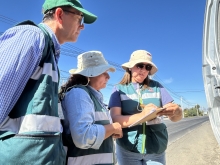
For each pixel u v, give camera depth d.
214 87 1.89
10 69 1.04
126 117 2.00
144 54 2.31
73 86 1.67
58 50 1.37
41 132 1.09
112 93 2.32
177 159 5.91
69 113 1.50
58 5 1.42
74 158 1.51
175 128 15.61
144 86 2.29
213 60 1.93
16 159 1.03
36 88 1.14
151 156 2.13
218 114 1.89
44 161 1.08
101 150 1.60
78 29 1.58
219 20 1.89
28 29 1.18
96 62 1.78
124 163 2.21
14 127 1.10
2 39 1.13
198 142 8.57
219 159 5.69
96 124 1.55
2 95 1.01
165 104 2.23
